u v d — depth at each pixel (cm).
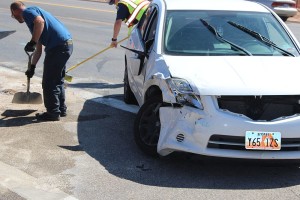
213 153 455
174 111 480
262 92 459
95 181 461
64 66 630
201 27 580
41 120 639
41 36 611
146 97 559
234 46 556
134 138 538
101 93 813
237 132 452
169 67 507
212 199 432
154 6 648
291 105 468
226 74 483
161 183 462
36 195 421
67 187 445
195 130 461
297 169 507
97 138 582
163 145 484
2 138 564
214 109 457
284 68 504
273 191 452
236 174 489
